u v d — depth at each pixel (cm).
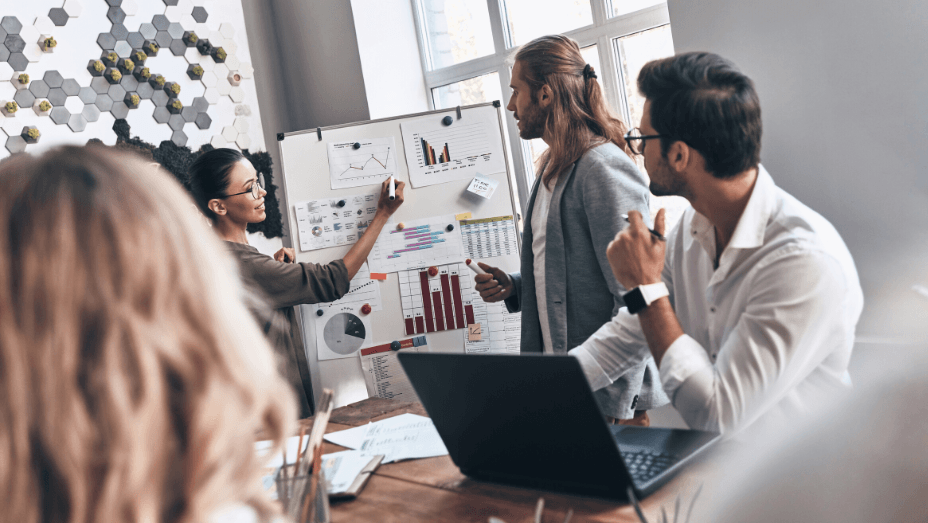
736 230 107
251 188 212
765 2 186
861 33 171
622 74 267
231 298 41
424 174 251
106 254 36
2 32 233
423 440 127
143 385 34
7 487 34
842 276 99
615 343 130
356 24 297
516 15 294
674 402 106
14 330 35
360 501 103
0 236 36
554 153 186
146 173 41
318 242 248
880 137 172
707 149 105
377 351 248
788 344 98
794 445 41
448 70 316
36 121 241
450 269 249
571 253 184
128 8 265
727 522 45
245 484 40
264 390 40
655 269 110
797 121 186
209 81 291
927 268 49
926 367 37
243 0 308
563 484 94
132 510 34
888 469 36
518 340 249
